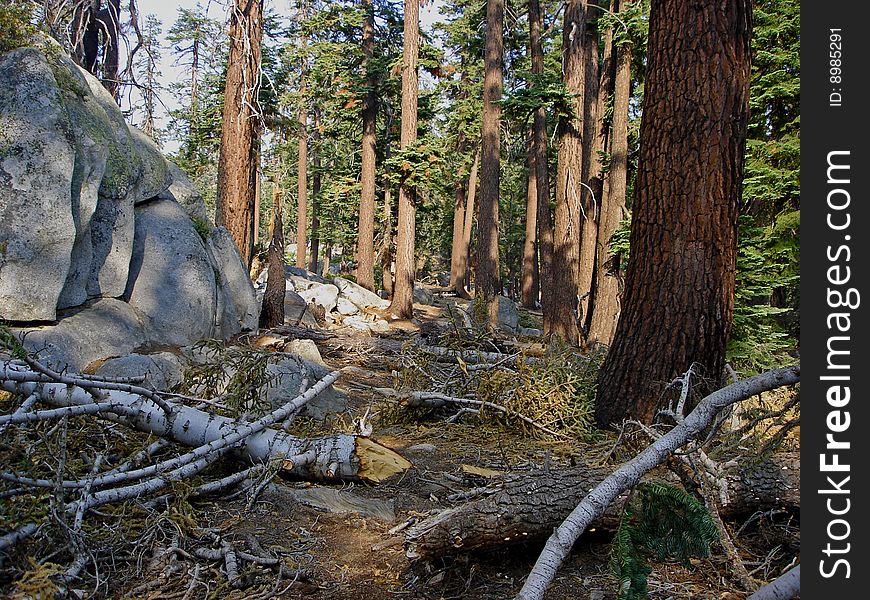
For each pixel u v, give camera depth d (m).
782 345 8.41
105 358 6.89
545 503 3.53
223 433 4.50
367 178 24.73
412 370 7.46
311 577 3.47
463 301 32.06
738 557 3.33
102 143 7.42
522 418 6.37
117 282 7.79
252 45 13.11
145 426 4.50
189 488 4.00
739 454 4.15
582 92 16.38
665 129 5.97
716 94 5.79
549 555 2.38
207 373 5.49
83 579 3.19
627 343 6.20
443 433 6.45
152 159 9.11
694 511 2.72
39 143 6.57
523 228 41.19
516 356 8.36
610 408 6.22
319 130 28.67
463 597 3.33
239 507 4.25
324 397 7.05
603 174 17.94
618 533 2.84
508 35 27.09
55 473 3.61
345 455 4.79
